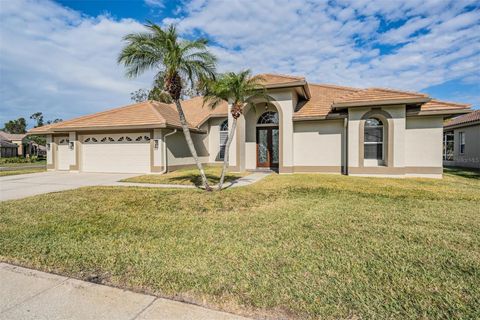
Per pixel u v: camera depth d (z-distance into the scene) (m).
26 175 17.62
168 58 9.35
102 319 2.90
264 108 18.53
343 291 3.38
